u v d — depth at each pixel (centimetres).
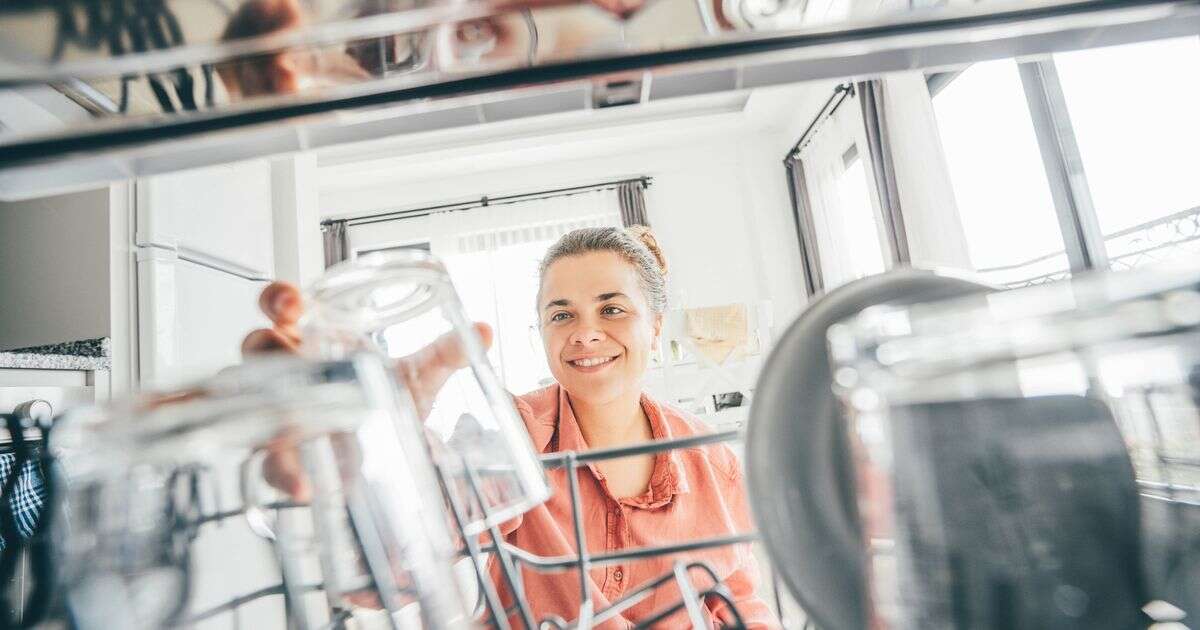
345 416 17
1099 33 27
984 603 16
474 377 26
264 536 18
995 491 17
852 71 27
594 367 53
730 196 397
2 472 55
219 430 16
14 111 23
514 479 26
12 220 132
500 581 47
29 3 17
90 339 127
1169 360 17
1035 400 17
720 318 199
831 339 20
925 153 231
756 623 45
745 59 25
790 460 21
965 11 25
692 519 52
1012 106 199
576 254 55
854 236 330
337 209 388
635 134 370
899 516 17
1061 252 189
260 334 25
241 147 26
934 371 18
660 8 22
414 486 19
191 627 16
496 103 27
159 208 141
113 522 16
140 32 20
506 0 20
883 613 18
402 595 18
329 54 22
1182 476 17
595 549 50
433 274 25
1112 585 16
